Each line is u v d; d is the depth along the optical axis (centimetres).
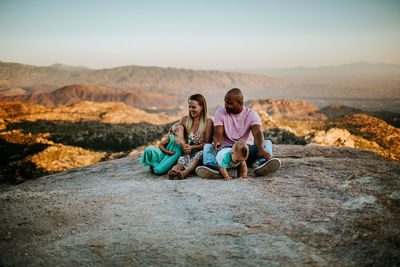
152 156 495
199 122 488
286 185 344
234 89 431
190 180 417
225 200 306
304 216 253
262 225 243
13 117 17475
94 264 201
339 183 326
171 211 290
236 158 387
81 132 13888
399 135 8762
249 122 443
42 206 295
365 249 203
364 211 250
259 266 190
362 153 615
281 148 654
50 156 7731
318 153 609
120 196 343
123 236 238
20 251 219
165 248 217
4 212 278
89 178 538
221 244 218
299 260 193
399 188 286
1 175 6322
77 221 268
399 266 187
